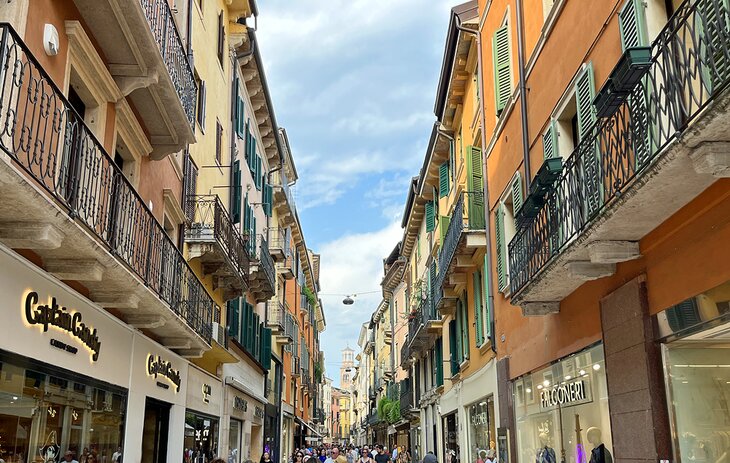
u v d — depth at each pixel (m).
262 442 25.22
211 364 16.44
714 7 4.66
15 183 5.27
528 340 12.23
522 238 10.41
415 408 31.50
